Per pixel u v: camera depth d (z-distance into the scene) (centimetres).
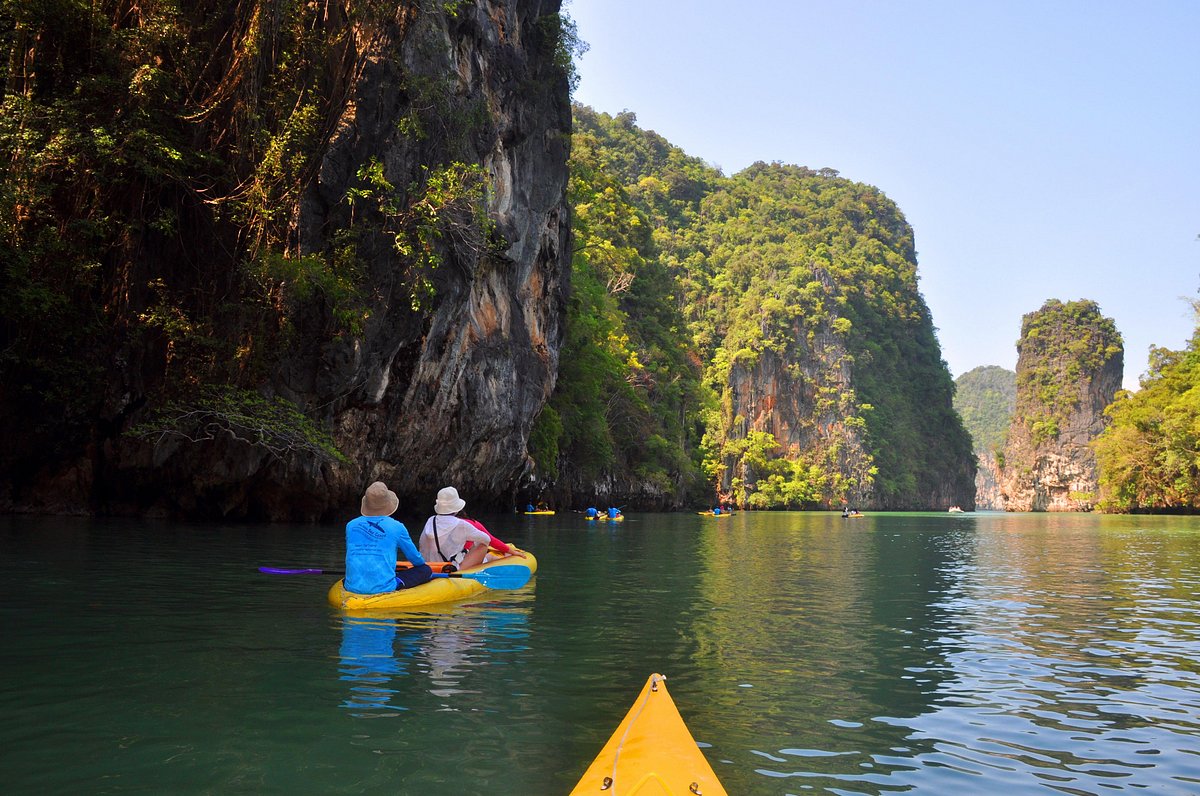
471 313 2773
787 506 11275
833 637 787
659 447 6594
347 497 2362
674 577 1289
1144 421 8244
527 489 4191
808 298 12975
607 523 3394
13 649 630
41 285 1748
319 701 507
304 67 2034
